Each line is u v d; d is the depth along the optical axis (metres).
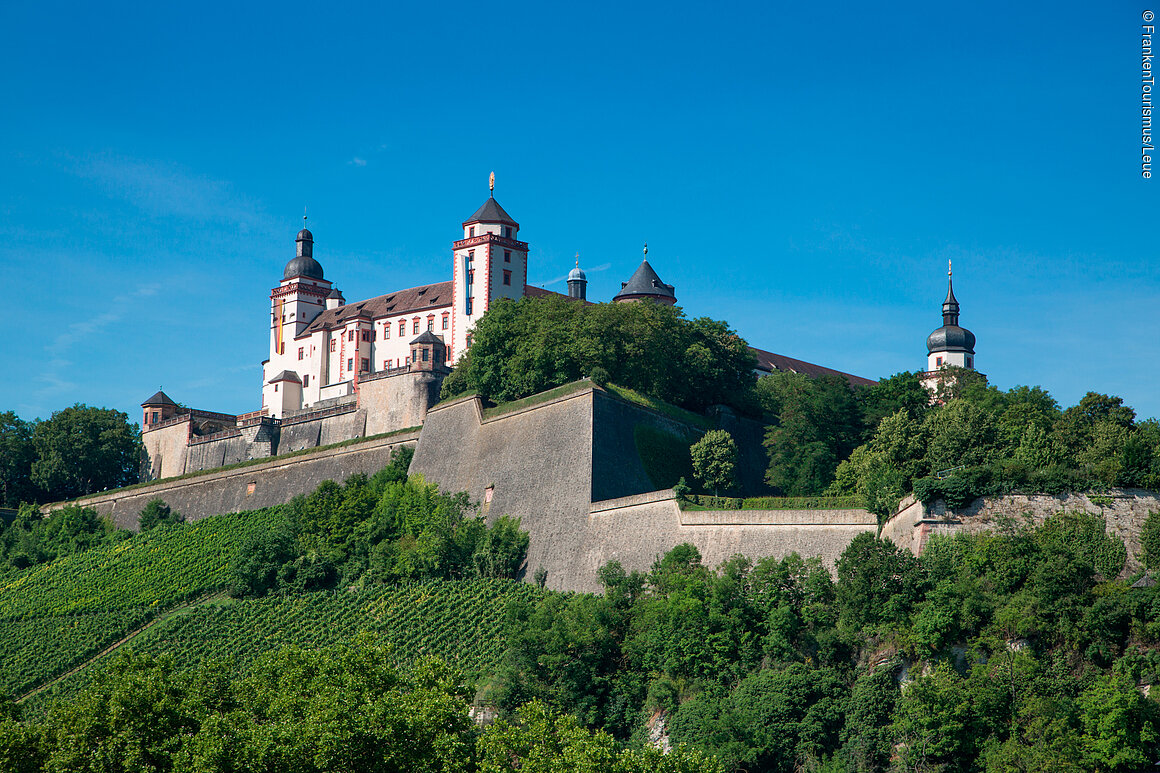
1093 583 76.50
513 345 131.75
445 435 130.38
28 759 66.50
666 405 122.56
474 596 105.44
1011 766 67.75
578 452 113.12
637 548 102.00
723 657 82.81
